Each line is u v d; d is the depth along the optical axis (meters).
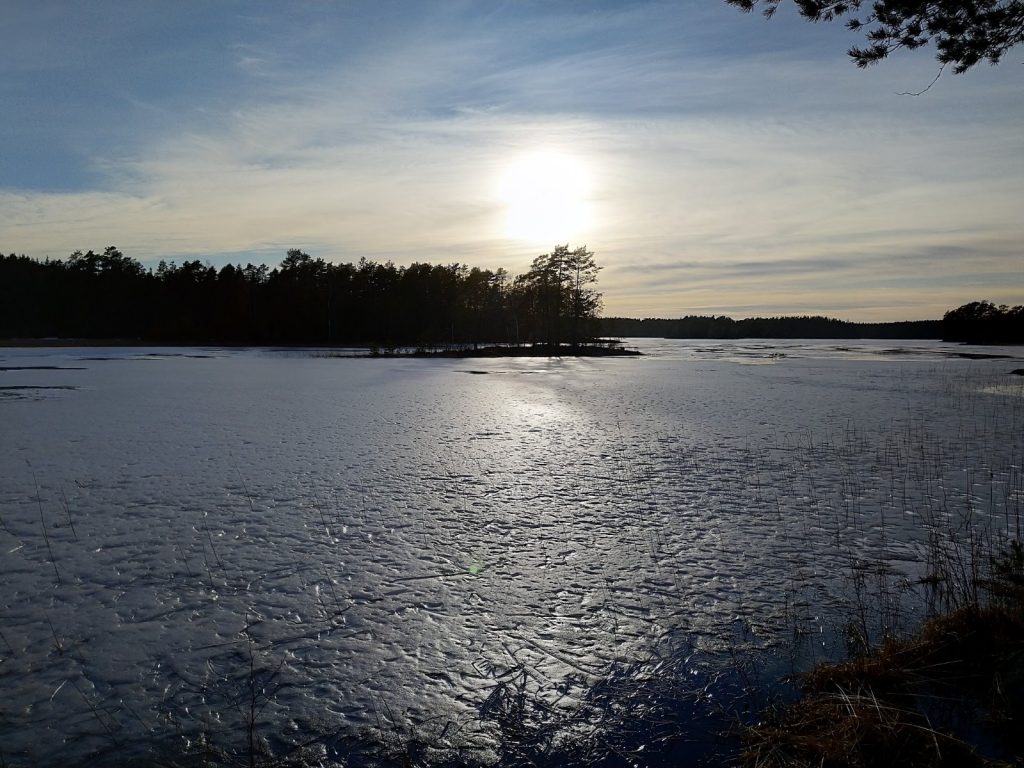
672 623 5.31
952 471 10.79
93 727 4.04
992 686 3.93
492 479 10.26
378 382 29.09
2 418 17.03
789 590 5.92
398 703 4.27
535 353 65.25
